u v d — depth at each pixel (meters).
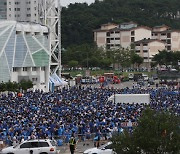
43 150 70.31
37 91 169.62
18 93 155.00
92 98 140.88
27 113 103.69
